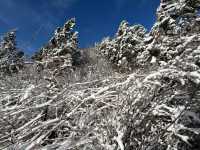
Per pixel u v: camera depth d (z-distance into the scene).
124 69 6.69
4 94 5.40
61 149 3.58
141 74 4.50
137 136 3.90
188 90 3.97
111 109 4.33
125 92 4.20
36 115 4.80
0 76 7.07
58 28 22.73
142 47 19.64
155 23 9.89
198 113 4.12
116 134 3.88
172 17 9.38
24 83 6.41
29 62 7.17
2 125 4.46
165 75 4.05
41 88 5.31
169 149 3.87
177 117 3.79
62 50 21.05
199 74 3.85
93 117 4.21
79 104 4.40
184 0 9.45
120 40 23.95
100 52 28.84
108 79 5.20
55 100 4.89
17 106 4.57
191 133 4.09
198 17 9.14
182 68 4.09
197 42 4.45
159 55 7.62
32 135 4.30
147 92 4.00
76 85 5.34
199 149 4.10
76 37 23.11
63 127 4.50
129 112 3.94
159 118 4.04
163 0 10.23
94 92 4.99
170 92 4.02
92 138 3.76
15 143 3.84
